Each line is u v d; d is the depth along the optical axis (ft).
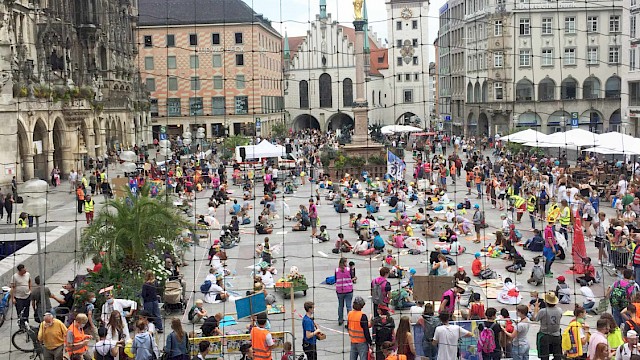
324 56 431.43
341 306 74.33
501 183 150.41
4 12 180.04
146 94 318.24
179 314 79.97
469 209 148.05
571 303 79.87
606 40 305.94
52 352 60.75
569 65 308.81
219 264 89.40
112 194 135.33
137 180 159.12
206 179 198.08
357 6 219.00
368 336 60.90
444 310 61.16
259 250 107.86
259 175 212.02
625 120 254.68
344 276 73.97
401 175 169.48
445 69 411.34
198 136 230.89
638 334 59.47
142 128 307.78
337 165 205.36
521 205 133.28
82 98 209.15
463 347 57.82
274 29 415.23
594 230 112.68
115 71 281.95
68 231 107.86
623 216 108.58
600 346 53.52
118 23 290.56
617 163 174.09
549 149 231.91
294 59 433.48
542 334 58.85
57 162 202.18
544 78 311.68
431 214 140.77
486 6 323.78
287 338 70.38
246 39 357.61
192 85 360.89
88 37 256.11
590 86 308.40
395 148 238.68
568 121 305.73
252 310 62.23
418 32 435.12
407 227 116.37
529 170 164.04
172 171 185.98
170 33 358.43
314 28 429.79
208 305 83.61
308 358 61.98
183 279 90.53
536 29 309.22
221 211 156.04
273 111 399.85
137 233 82.74
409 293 80.74
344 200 154.30
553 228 101.71
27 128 169.37
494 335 58.49
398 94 442.09
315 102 434.30
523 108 312.09
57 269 100.32
